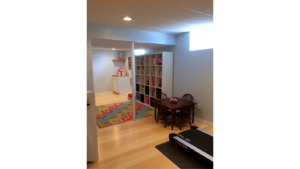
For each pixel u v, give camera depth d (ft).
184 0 6.29
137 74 18.70
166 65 13.99
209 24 10.04
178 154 7.88
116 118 13.24
